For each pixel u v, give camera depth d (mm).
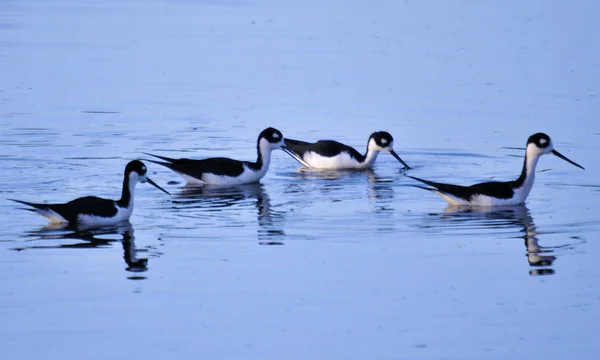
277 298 14859
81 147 24297
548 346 13273
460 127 26344
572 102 28219
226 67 32500
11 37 36625
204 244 17391
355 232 18141
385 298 14891
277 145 22438
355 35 36844
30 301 14664
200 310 14391
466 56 33562
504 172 22672
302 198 20750
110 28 38344
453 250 17078
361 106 28281
